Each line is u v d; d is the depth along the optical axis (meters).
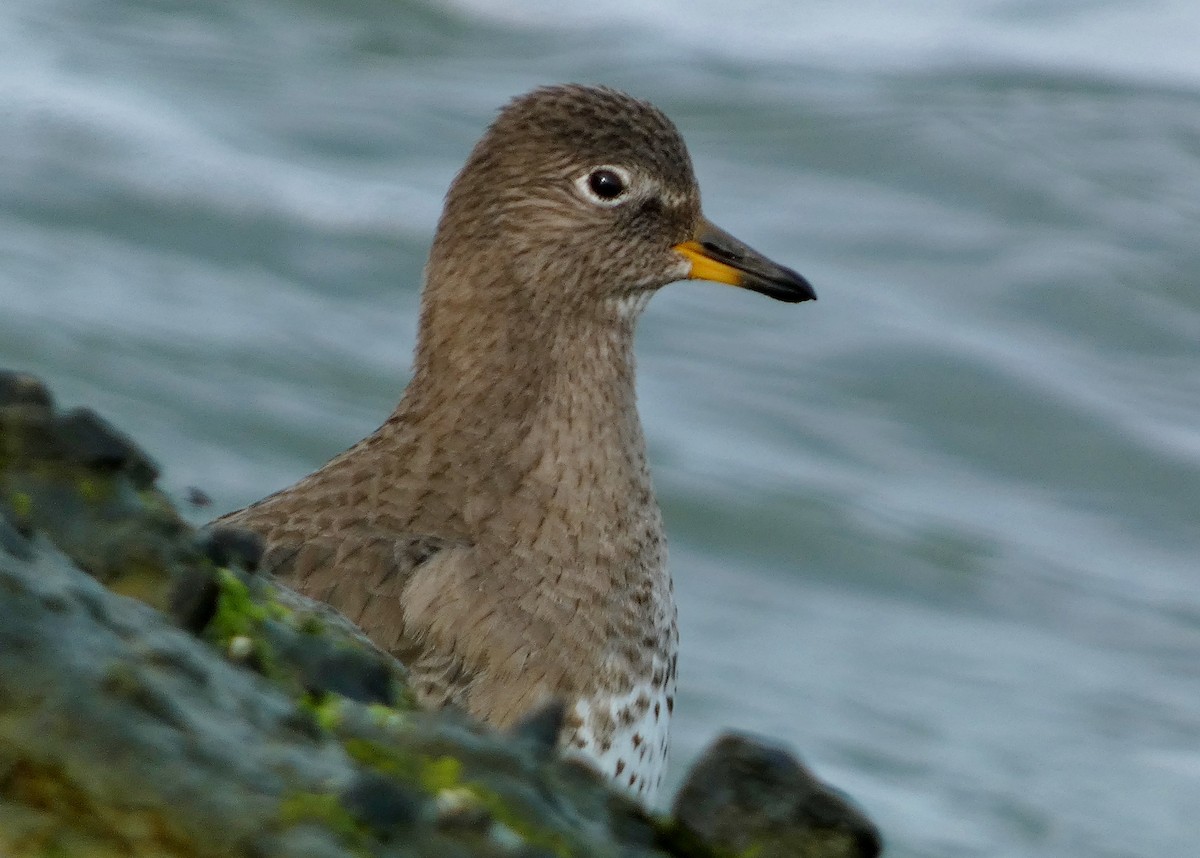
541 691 8.45
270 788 3.89
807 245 20.69
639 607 8.88
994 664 14.60
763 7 25.77
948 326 19.34
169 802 3.81
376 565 8.45
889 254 20.66
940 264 20.55
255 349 17.31
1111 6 26.20
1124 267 20.48
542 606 8.60
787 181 21.95
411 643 8.32
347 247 19.38
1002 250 20.77
